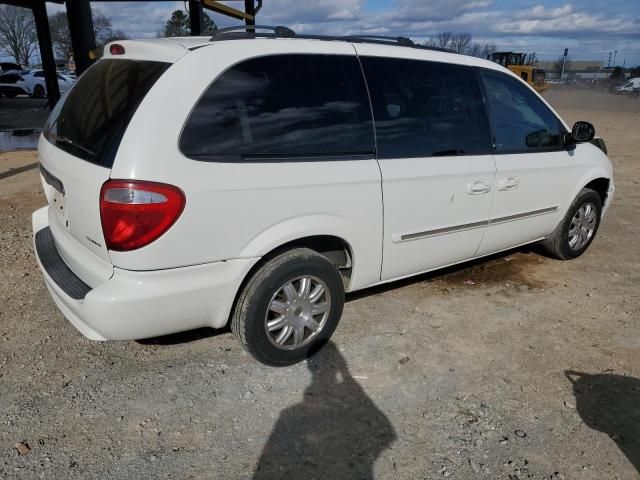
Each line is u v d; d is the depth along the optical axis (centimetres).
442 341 368
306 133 312
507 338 375
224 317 303
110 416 286
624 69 6725
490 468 258
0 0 1241
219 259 287
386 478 251
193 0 1240
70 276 307
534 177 443
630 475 257
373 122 340
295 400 303
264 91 298
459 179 383
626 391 319
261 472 252
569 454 269
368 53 348
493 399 309
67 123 322
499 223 429
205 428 279
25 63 6781
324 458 262
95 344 352
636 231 628
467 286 459
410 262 379
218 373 325
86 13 1001
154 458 258
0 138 1213
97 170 266
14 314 386
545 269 503
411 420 290
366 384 319
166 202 261
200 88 276
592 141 551
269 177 293
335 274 334
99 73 323
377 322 390
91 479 245
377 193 338
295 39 323
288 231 305
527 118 444
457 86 393
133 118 265
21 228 570
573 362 348
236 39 302
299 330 328
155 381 316
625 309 424
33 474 246
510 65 3025
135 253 263
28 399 296
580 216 514
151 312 273
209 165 274
